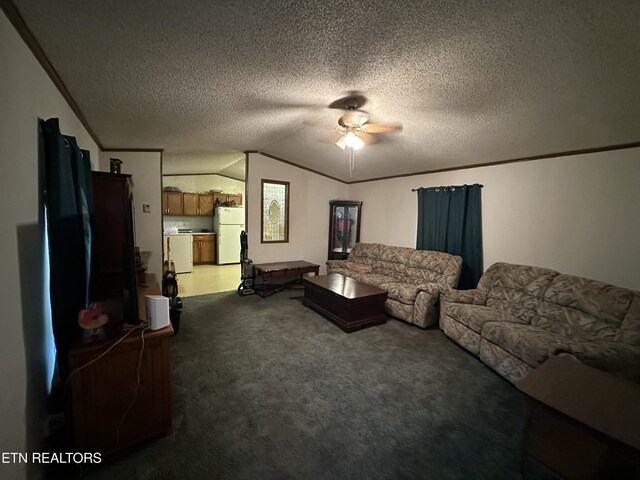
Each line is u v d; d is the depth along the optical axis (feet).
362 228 19.15
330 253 18.89
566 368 5.56
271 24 4.74
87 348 4.78
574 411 4.32
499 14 4.49
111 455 5.11
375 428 5.96
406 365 8.55
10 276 3.74
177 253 21.04
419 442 5.62
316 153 15.19
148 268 13.69
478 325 8.94
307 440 5.58
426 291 11.14
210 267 23.66
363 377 7.85
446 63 5.98
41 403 4.72
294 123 10.62
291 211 17.92
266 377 7.73
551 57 5.48
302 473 4.86
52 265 4.74
